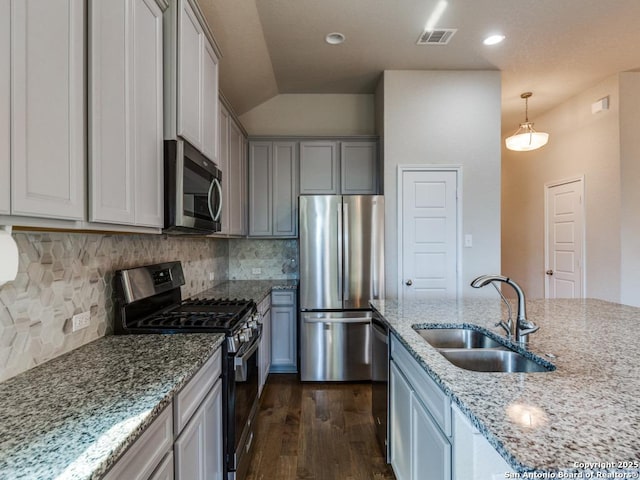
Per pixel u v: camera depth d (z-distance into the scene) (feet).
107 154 3.80
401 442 5.79
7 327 3.74
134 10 4.44
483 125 12.10
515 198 19.08
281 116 13.97
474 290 12.09
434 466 4.18
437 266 12.11
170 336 5.44
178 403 3.83
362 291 11.14
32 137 2.79
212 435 5.06
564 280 15.30
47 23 2.96
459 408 3.31
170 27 5.40
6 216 2.67
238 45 9.64
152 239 7.24
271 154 12.60
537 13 8.89
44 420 2.90
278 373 11.96
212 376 5.10
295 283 12.50
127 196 4.22
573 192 14.70
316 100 13.98
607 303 8.13
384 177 12.01
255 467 6.90
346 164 12.66
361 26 9.39
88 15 3.55
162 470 3.44
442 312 7.16
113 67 3.95
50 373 3.94
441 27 9.47
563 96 14.47
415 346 4.85
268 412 9.14
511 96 14.42
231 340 5.58
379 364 7.40
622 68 12.03
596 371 3.91
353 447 7.56
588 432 2.64
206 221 6.25
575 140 14.48
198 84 6.22
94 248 5.28
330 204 11.10
